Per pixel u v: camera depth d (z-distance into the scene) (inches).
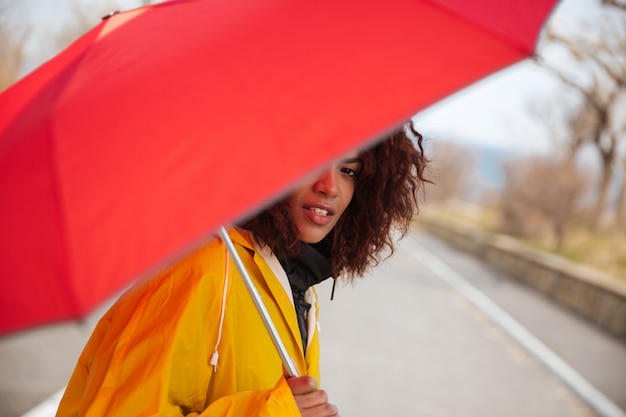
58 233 47.4
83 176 49.8
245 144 50.0
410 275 778.2
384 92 52.4
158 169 49.5
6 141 54.4
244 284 78.6
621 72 564.7
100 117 52.9
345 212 95.6
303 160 48.9
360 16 57.1
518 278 852.6
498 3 60.5
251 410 72.7
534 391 346.0
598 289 610.2
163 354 71.5
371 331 442.0
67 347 313.6
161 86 53.9
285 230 81.4
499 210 1311.5
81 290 45.1
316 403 75.2
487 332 488.7
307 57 54.6
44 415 228.1
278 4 59.6
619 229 1020.5
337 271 96.3
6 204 49.3
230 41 56.4
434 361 382.3
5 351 304.0
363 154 89.8
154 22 66.6
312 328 88.8
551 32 553.6
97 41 66.9
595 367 417.7
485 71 54.4
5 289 45.8
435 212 2113.7
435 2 58.0
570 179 1094.4
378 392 311.3
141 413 70.4
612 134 860.0
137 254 46.2
